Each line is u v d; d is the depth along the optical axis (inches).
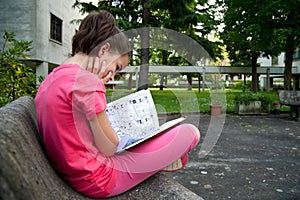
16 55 115.2
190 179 112.8
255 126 244.1
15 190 20.8
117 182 49.5
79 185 44.5
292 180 112.1
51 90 42.0
